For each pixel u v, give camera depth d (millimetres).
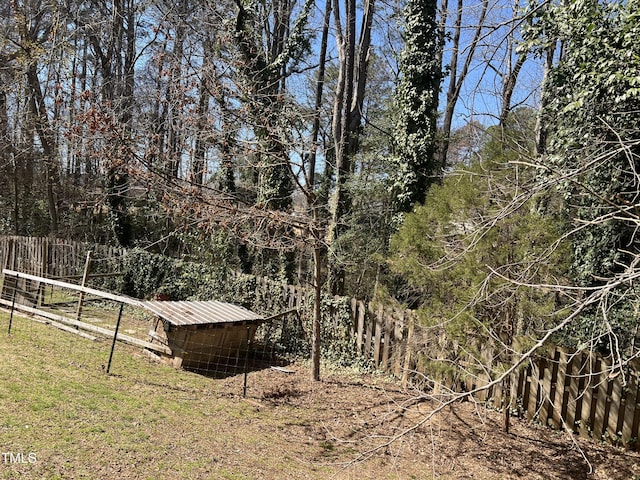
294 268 12852
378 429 6387
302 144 7121
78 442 4699
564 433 6312
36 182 20891
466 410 7016
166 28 11344
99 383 6633
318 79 19484
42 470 4027
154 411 5984
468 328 5688
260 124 7371
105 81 15281
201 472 4586
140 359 8352
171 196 7125
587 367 6156
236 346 9227
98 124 6488
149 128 9383
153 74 14242
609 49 7113
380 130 15836
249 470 4832
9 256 14602
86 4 18281
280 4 15672
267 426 6184
